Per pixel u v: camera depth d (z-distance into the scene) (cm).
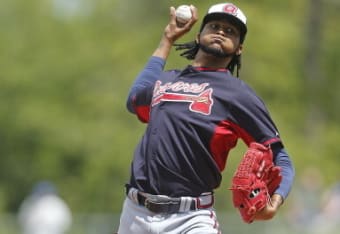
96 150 9488
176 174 1758
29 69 10375
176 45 1950
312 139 9988
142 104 1888
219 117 1762
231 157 8106
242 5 9675
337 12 10619
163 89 1822
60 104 10262
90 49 10456
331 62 10381
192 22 1958
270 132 1769
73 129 9819
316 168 8912
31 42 10619
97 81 10238
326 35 10438
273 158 1778
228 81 1786
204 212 1770
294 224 5400
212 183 1778
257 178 1708
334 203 5481
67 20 11162
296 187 6494
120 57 9962
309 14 10200
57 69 10344
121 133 9344
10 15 10912
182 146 1759
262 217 1734
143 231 1784
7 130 10312
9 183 10494
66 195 9638
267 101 9812
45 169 9975
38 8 10925
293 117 9950
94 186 9319
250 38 9512
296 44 9888
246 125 1767
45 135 10025
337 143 10062
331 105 10462
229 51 1822
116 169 9244
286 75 9819
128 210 1812
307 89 10050
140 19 11444
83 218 5581
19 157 10394
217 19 1827
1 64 10406
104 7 11606
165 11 10862
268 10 10038
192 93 1788
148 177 1777
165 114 1788
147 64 1948
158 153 1772
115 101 9644
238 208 1738
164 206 1762
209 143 1761
